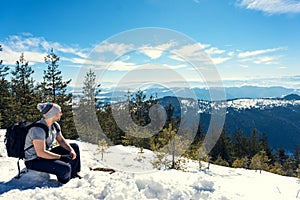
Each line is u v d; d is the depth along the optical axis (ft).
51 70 72.74
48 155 11.28
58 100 69.00
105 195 10.03
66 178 11.59
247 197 11.32
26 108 70.74
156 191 10.73
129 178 11.67
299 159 169.48
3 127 69.87
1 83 81.97
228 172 46.47
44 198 9.55
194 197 10.38
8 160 14.78
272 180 43.83
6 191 10.45
